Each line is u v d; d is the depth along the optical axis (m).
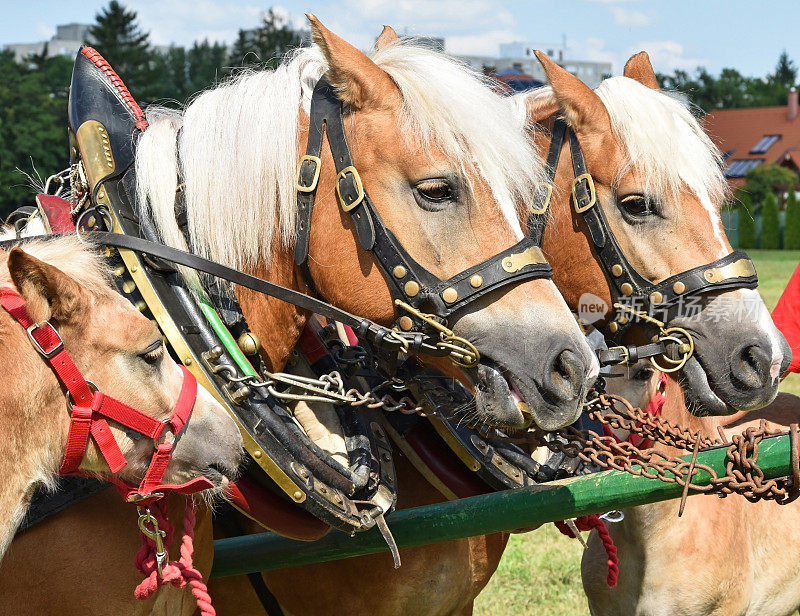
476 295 2.02
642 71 3.00
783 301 3.08
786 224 33.41
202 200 2.21
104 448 1.78
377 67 2.11
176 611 2.16
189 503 2.01
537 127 2.78
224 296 2.20
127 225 2.11
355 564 2.53
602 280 2.70
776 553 3.26
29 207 2.52
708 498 3.04
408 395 2.53
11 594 1.94
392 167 2.07
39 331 1.72
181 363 2.00
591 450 2.12
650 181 2.57
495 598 4.57
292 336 2.31
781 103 72.69
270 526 2.11
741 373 2.46
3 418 1.74
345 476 2.13
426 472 2.52
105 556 1.97
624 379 2.82
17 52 79.50
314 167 2.15
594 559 3.20
